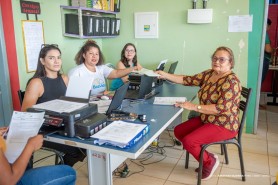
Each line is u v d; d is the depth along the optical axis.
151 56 3.81
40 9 2.96
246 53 3.30
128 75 2.80
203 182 2.36
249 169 2.57
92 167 1.59
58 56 2.11
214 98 2.17
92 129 1.50
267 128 3.69
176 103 2.25
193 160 2.78
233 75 2.14
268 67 4.38
